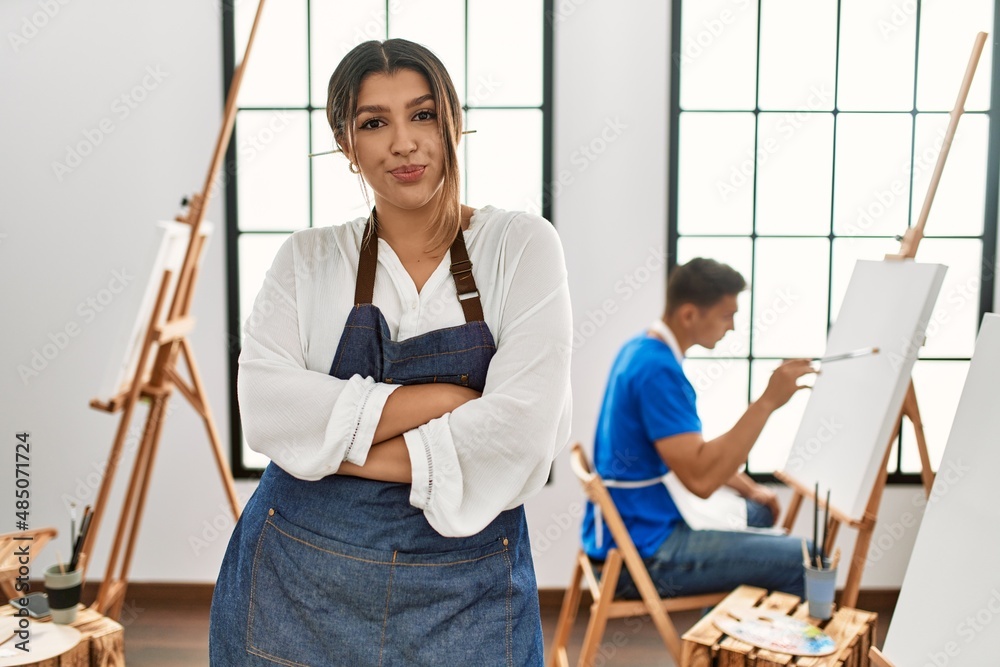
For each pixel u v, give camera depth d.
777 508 2.76
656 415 2.31
